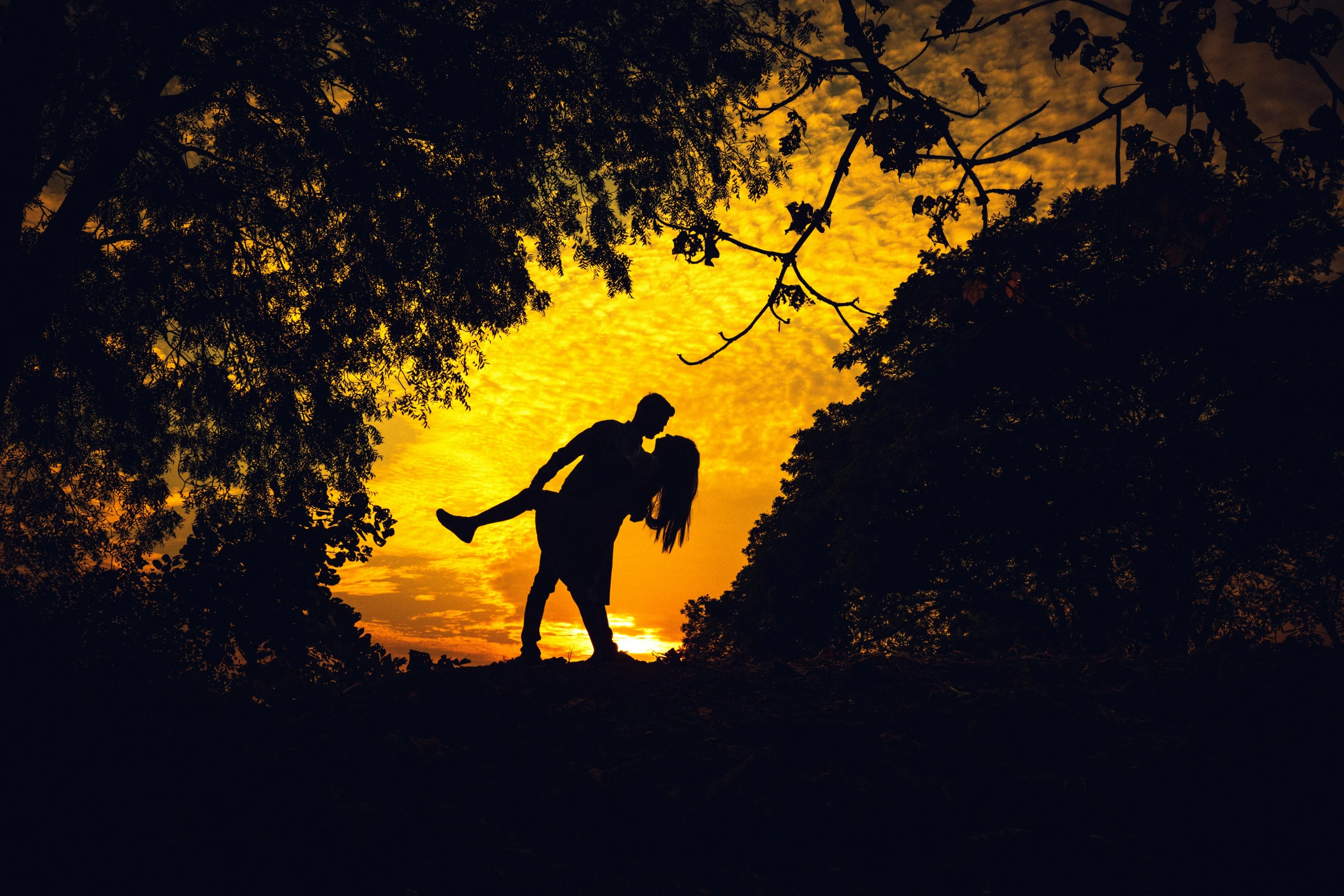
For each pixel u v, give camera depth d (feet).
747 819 13.75
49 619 17.79
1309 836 12.83
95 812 12.39
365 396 39.45
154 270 33.73
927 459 63.10
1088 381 64.18
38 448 36.76
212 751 14.33
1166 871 12.41
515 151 32.42
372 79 32.17
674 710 17.57
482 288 36.52
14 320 28.22
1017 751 15.76
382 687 17.83
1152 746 15.65
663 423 21.94
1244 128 11.89
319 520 22.91
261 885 11.43
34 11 28.07
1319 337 59.52
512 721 16.70
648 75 31.99
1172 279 57.31
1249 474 61.41
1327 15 11.07
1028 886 12.31
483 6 32.71
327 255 35.81
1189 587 63.57
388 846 12.53
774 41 14.15
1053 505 62.90
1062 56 12.60
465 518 21.01
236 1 30.30
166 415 37.14
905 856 13.10
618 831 13.61
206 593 20.62
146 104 30.17
